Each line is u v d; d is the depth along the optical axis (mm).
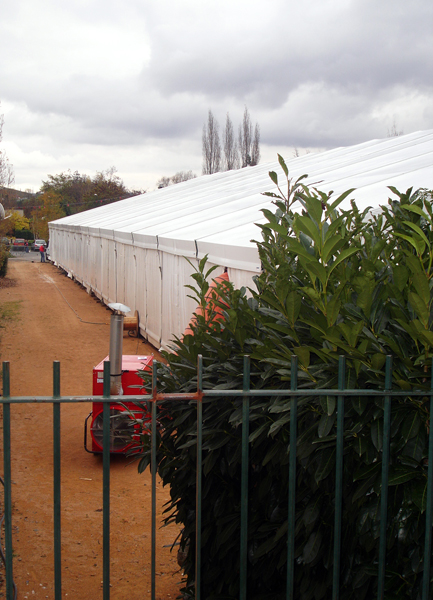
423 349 2119
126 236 14734
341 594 2121
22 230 72312
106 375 1876
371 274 2105
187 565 2617
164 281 11242
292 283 2182
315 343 2260
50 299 21156
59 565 1881
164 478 2541
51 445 6359
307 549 2021
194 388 2264
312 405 2123
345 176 10336
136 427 2598
